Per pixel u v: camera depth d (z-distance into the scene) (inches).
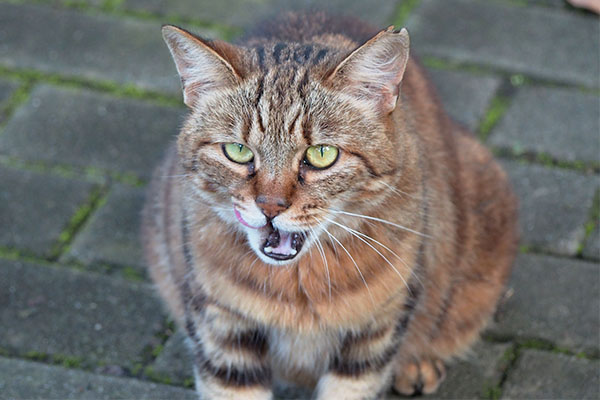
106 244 180.2
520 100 210.2
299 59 128.0
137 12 233.3
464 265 158.7
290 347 143.9
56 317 166.7
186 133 129.5
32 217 184.1
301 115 121.8
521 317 169.3
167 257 154.9
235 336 139.7
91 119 205.5
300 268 131.6
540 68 218.2
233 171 125.3
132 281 173.9
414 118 144.8
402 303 137.4
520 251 180.4
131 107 208.8
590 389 155.9
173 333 165.3
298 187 123.9
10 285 171.5
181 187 139.1
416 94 152.4
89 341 163.2
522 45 224.1
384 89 124.3
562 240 181.3
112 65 218.5
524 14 233.3
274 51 131.0
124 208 187.3
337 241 129.6
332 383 144.4
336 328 137.3
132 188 191.5
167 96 212.2
